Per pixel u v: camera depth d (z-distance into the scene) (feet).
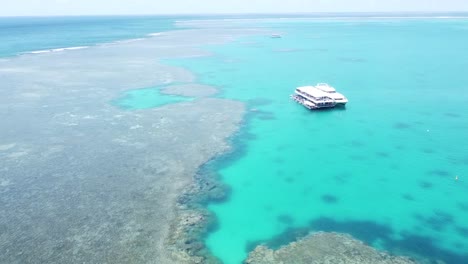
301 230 111.65
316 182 140.05
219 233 109.40
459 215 118.52
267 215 119.14
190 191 131.75
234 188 134.92
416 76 300.20
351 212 120.98
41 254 98.63
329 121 204.03
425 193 131.34
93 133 184.96
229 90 266.16
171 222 113.50
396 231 110.93
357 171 148.05
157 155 160.25
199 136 181.47
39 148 167.22
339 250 101.81
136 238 105.60
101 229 109.40
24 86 274.98
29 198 126.11
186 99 243.60
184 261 97.14
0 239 104.58
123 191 130.93
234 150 166.50
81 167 149.07
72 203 123.13
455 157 158.10
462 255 100.42
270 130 190.90
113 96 250.37
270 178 142.51
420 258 99.09
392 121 202.18
